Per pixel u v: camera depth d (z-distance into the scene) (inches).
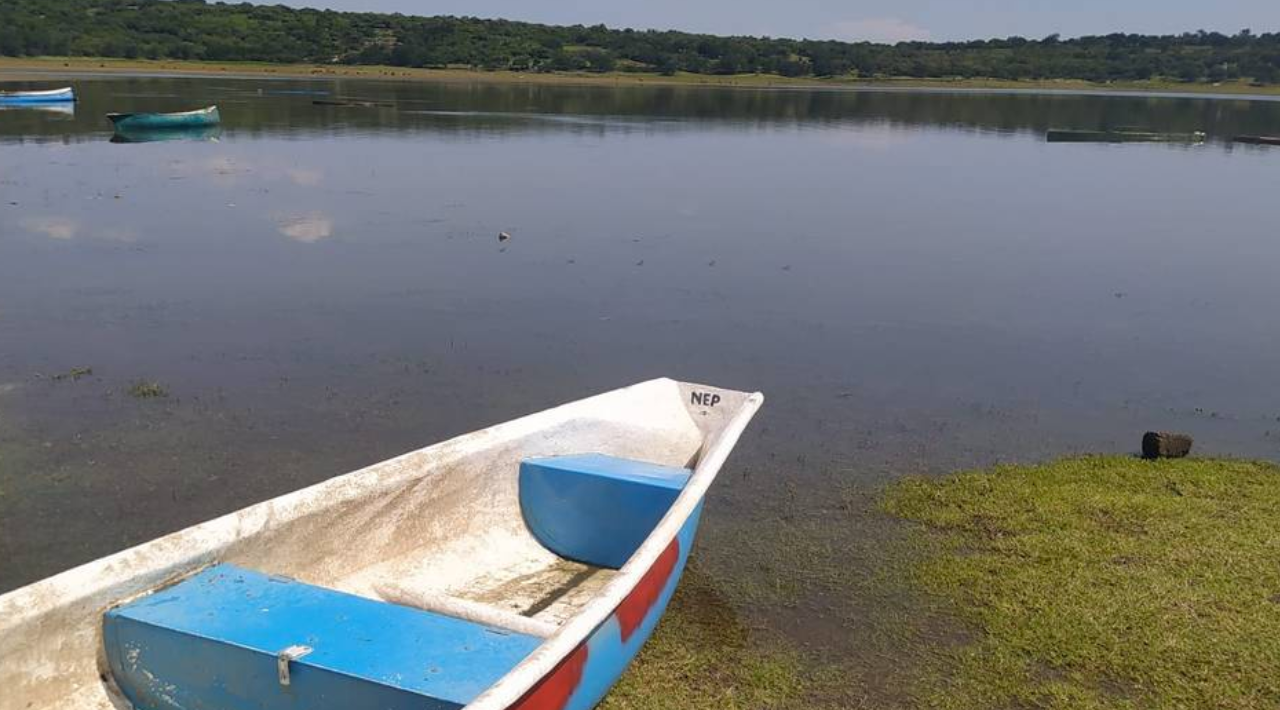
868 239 647.8
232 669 151.8
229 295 460.1
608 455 249.0
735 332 436.8
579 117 1549.0
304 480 281.6
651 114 1695.4
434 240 589.6
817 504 276.1
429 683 143.8
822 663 204.5
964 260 594.6
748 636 213.3
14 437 299.0
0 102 1358.3
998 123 1779.0
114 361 368.8
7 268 489.1
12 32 2480.3
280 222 621.3
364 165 880.3
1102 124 1814.7
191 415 323.3
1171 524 263.7
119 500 265.3
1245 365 413.4
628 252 580.4
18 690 148.9
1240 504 277.6
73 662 155.6
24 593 149.4
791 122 1646.2
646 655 205.5
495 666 149.3
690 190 820.0
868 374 388.8
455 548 220.7
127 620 156.9
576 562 229.6
